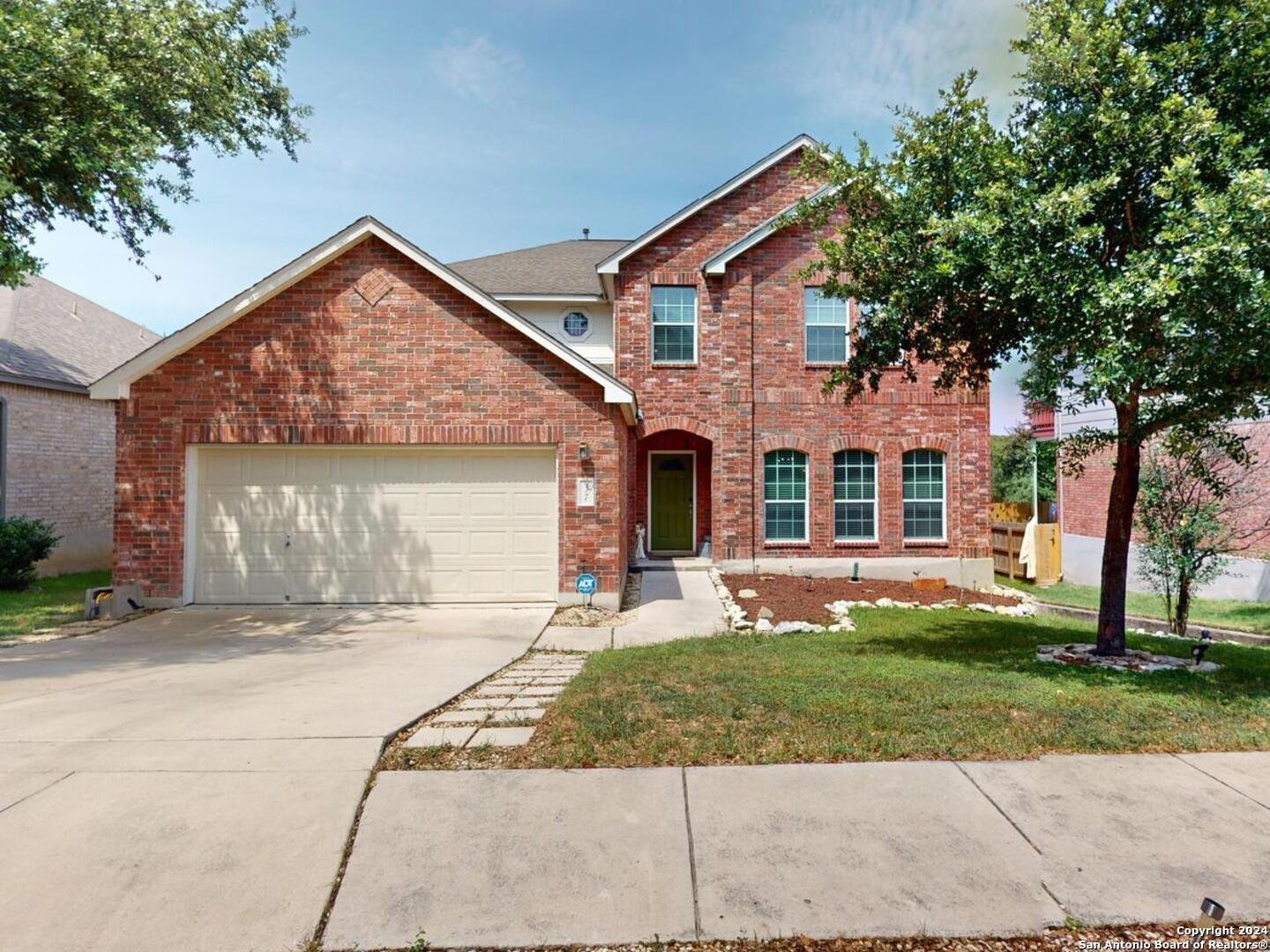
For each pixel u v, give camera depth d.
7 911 2.92
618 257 14.11
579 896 3.06
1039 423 21.28
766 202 14.52
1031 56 6.45
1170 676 6.48
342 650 7.92
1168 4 6.09
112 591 9.86
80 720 5.08
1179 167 5.20
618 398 10.48
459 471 10.76
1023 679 6.29
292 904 3.00
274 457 10.58
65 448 15.71
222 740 4.66
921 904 3.01
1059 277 5.71
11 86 8.39
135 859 3.28
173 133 11.90
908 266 7.02
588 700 5.55
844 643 8.59
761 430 14.22
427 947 2.80
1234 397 5.75
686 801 3.81
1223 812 3.75
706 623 9.92
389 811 3.72
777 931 2.87
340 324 10.46
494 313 10.47
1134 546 15.48
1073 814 3.70
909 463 14.43
